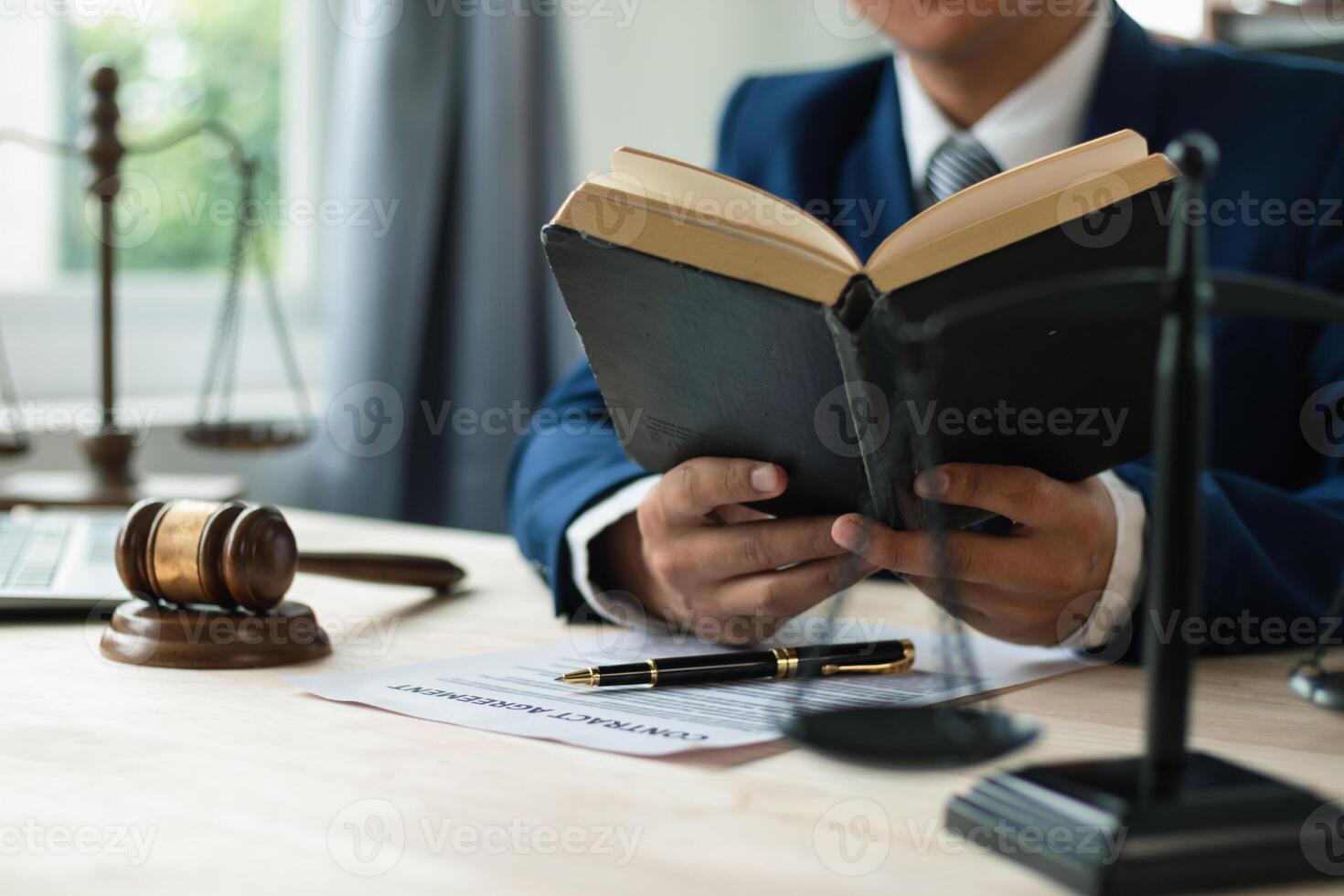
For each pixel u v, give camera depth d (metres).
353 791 0.53
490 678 0.73
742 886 0.43
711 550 0.81
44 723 0.63
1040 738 0.60
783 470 0.74
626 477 0.95
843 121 1.47
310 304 2.38
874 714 0.56
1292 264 1.22
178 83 2.19
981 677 0.77
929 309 0.59
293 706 0.67
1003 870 0.45
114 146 1.49
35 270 2.06
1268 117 1.26
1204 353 0.44
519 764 0.57
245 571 0.76
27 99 2.03
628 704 0.67
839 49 3.06
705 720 0.64
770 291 0.60
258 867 0.45
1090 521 0.75
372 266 1.97
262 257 1.79
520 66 2.07
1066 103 1.30
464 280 2.07
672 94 2.73
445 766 0.57
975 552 0.73
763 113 1.51
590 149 2.54
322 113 2.32
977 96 1.33
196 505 0.79
